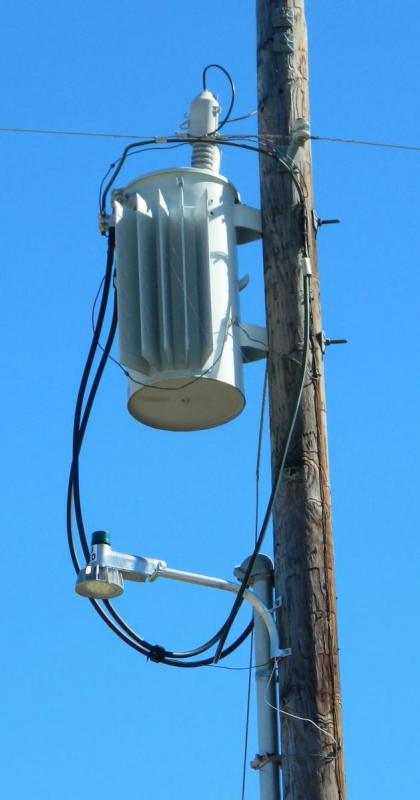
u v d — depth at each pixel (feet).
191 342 32.83
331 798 29.40
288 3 35.70
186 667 32.68
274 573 31.68
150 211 34.14
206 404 33.83
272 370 32.91
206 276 33.37
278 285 33.42
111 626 32.89
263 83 35.22
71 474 34.12
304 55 35.47
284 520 31.58
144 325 33.12
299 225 33.73
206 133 35.24
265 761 30.53
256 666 31.37
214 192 34.19
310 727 29.91
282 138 34.53
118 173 35.06
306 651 30.45
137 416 34.19
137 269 33.86
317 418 32.37
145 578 32.07
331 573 31.17
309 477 31.81
